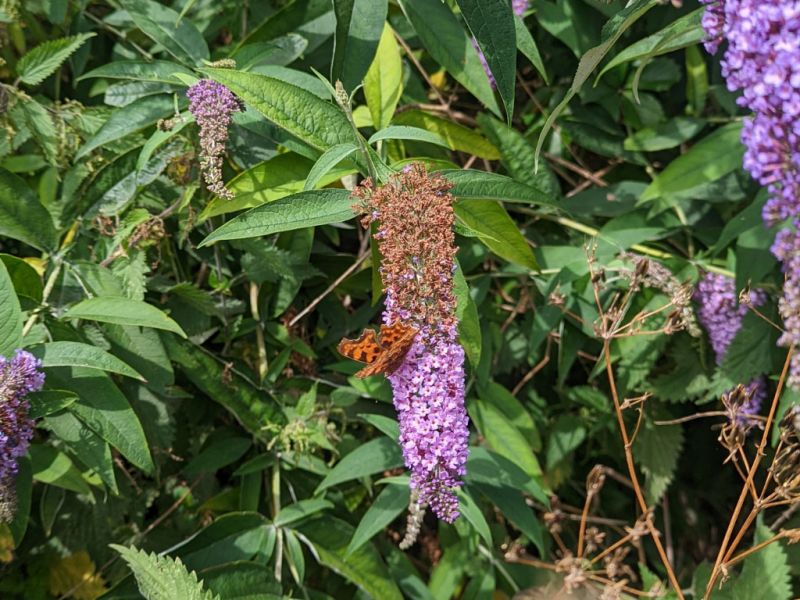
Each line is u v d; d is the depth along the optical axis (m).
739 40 0.59
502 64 0.62
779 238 0.65
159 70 0.76
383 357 0.57
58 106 0.80
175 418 0.86
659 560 1.05
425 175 0.59
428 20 0.75
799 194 0.62
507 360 0.93
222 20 0.86
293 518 0.79
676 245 0.91
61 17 0.81
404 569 0.88
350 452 0.85
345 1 0.68
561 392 0.96
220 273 0.81
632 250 0.90
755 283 0.78
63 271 0.74
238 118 0.70
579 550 0.84
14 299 0.63
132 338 0.74
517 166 0.88
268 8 0.86
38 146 0.81
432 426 0.59
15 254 0.84
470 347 0.72
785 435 0.70
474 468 0.79
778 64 0.58
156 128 0.78
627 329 0.87
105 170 0.76
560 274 0.85
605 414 0.96
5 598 0.83
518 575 0.90
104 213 0.76
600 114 0.93
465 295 0.67
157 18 0.77
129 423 0.67
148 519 0.89
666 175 0.83
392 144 0.82
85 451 0.68
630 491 1.05
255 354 0.87
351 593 0.89
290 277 0.79
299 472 0.85
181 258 0.85
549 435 0.96
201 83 0.68
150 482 0.87
